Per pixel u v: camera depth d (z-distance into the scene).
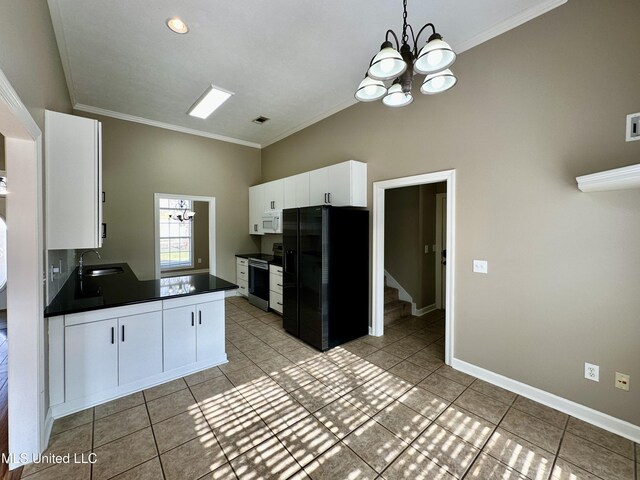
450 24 2.36
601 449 1.76
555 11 2.10
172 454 1.73
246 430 1.94
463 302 2.69
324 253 3.17
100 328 2.23
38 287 1.70
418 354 3.12
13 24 1.36
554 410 2.14
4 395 2.32
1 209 4.36
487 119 2.47
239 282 5.60
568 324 2.09
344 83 3.38
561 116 2.08
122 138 4.35
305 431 1.94
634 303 1.83
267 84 3.39
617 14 1.85
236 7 2.19
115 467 1.63
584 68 1.98
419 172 3.00
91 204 2.27
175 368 2.61
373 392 2.39
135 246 4.49
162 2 2.13
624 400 1.87
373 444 1.82
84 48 2.67
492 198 2.46
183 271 7.57
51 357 2.03
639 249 1.81
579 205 2.02
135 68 3.02
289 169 5.11
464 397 2.31
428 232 4.64
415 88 3.01
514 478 1.57
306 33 2.50
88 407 2.17
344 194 3.56
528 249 2.27
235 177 5.64
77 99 3.75
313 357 3.05
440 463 1.67
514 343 2.37
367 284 3.64
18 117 1.34
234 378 2.62
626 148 1.83
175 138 4.86
